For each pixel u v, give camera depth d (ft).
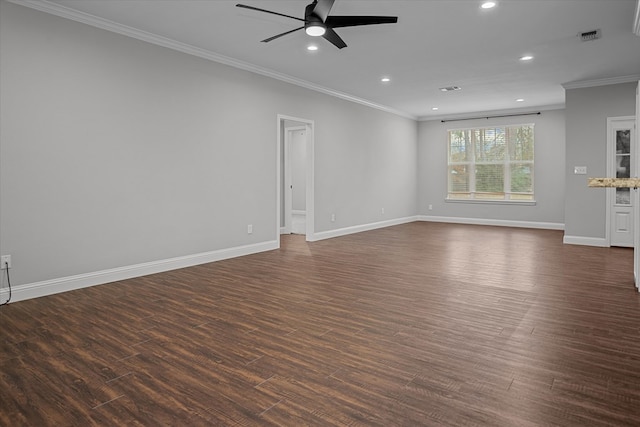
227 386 7.02
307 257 18.58
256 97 19.29
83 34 13.20
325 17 10.75
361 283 13.89
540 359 8.00
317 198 23.44
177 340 9.02
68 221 13.02
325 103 23.62
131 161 14.60
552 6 12.34
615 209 20.98
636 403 6.39
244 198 18.95
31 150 12.15
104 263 13.94
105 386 7.03
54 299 12.10
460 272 15.47
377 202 28.91
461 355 8.21
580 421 5.92
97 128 13.62
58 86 12.66
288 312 10.89
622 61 17.81
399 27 13.96
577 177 21.74
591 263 17.03
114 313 10.84
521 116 29.53
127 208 14.53
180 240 16.31
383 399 6.57
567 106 21.80
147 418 6.07
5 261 11.71
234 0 12.08
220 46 16.22
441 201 33.22
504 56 17.17
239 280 14.34
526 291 12.81
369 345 8.73
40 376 7.38
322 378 7.29
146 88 14.97
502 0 11.95
